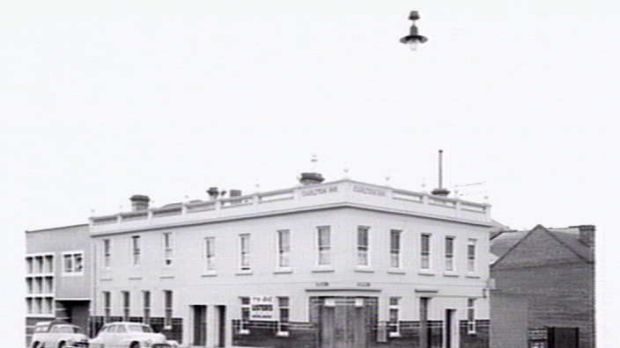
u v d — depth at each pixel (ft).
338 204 85.87
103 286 115.34
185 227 105.19
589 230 115.34
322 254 88.17
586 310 111.86
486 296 102.73
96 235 117.39
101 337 89.35
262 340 92.58
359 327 84.99
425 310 94.63
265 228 94.63
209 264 101.71
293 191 91.86
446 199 98.89
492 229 133.90
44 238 121.39
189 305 102.99
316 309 87.30
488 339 101.76
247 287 95.66
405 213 92.53
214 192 108.99
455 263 99.40
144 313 109.70
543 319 115.24
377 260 88.48
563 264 115.03
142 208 114.73
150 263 109.19
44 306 118.42
